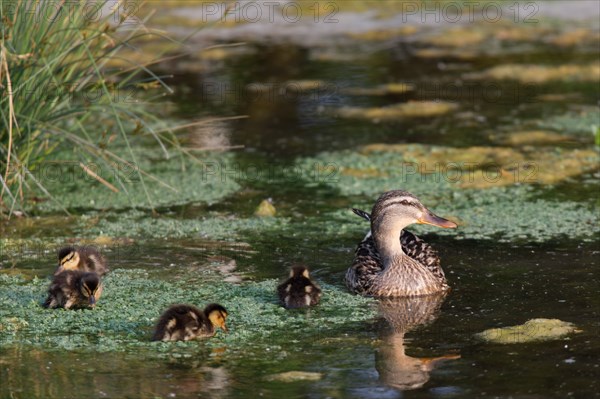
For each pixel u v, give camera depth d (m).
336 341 10.57
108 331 10.86
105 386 9.38
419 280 12.09
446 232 14.52
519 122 20.91
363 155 18.83
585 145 19.19
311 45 27.97
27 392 9.24
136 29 15.62
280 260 13.42
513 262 13.08
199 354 10.22
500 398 9.07
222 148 18.52
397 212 12.72
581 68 25.03
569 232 14.31
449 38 28.53
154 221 15.13
